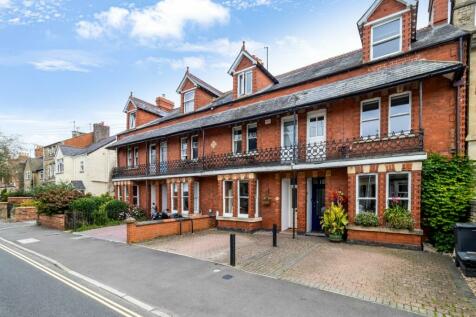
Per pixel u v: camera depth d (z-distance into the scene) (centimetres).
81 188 2719
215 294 579
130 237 1080
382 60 1064
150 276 702
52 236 1349
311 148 1139
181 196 1656
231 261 766
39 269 802
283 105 1216
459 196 813
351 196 992
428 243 901
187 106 1936
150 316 493
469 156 918
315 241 1030
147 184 1989
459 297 530
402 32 1043
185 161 1664
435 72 825
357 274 663
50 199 1636
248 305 524
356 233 971
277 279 653
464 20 1053
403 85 970
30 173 4391
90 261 858
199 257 859
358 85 1023
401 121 993
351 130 1088
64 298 577
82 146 3606
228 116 1461
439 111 915
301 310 497
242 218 1309
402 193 923
